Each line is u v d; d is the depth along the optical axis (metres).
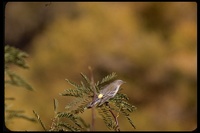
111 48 21.12
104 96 4.61
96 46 21.12
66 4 23.00
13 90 19.33
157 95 21.09
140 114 20.42
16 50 4.72
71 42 21.22
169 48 21.61
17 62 4.74
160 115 20.80
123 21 21.48
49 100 20.23
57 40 21.48
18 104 18.98
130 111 4.57
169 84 21.12
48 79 20.97
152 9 22.38
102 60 20.95
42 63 21.25
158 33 22.08
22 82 4.80
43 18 24.14
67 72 21.03
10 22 24.45
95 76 20.83
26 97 19.47
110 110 4.57
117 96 4.72
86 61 21.00
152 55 21.03
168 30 22.20
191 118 20.92
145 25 22.27
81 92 4.56
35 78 20.86
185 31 21.61
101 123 17.59
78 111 4.48
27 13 24.34
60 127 4.41
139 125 19.92
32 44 23.27
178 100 20.97
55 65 21.16
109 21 21.52
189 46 21.39
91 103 4.52
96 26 21.45
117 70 20.86
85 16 22.02
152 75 21.02
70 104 4.48
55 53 21.31
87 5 22.19
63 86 20.78
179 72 21.11
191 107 21.02
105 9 21.84
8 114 4.65
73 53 21.09
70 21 21.84
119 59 21.02
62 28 21.66
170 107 20.94
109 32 21.39
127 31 21.38
